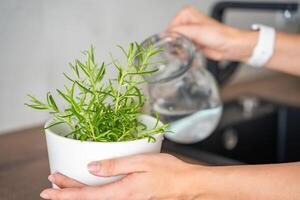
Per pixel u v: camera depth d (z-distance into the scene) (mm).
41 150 992
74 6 1155
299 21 1907
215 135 1233
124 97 639
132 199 612
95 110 622
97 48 1238
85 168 615
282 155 1479
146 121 686
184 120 893
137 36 1350
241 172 625
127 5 1290
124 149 611
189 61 850
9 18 1046
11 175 868
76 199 610
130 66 649
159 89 870
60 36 1146
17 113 1113
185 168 622
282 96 1566
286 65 1037
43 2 1094
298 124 1455
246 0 1600
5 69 1064
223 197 621
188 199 625
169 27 1006
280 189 616
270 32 1012
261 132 1407
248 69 1791
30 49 1098
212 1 1578
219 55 1026
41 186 831
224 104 1422
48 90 1158
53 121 650
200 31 979
